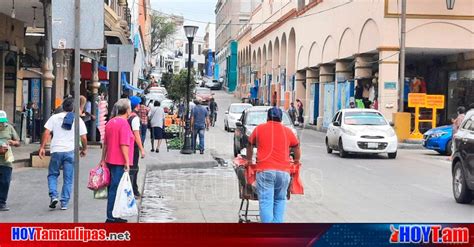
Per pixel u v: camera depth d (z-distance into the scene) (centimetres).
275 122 856
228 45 8262
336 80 3897
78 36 722
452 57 3403
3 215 972
